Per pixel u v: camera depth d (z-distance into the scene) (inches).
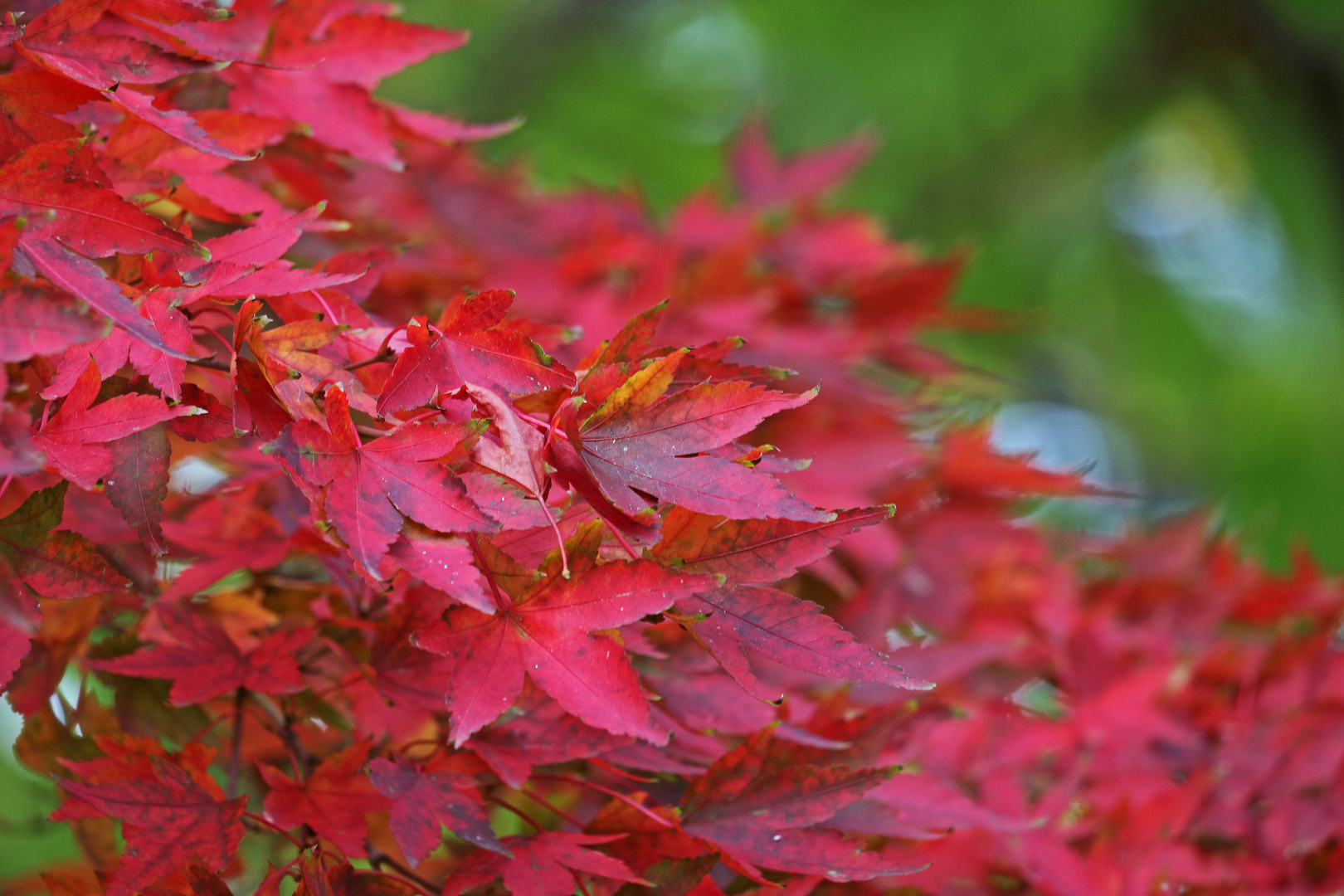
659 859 51.6
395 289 58.2
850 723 53.2
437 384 50.2
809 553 50.1
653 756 51.9
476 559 49.9
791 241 86.0
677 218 85.9
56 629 53.1
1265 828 56.8
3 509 52.0
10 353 48.7
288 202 56.3
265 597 54.4
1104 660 63.0
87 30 50.7
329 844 51.5
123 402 49.9
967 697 60.5
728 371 51.1
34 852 63.9
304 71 54.0
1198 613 69.6
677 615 50.0
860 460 65.7
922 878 54.2
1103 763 57.9
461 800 50.8
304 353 50.3
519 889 50.5
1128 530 75.7
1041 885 55.1
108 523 52.9
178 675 51.9
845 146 95.3
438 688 51.6
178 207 53.3
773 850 51.3
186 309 51.1
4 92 50.4
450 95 184.4
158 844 50.5
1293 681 58.6
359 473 49.6
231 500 53.5
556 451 50.1
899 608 63.9
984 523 67.4
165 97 52.6
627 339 50.7
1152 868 55.9
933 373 78.6
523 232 83.4
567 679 49.7
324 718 54.2
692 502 49.8
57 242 49.6
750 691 49.8
